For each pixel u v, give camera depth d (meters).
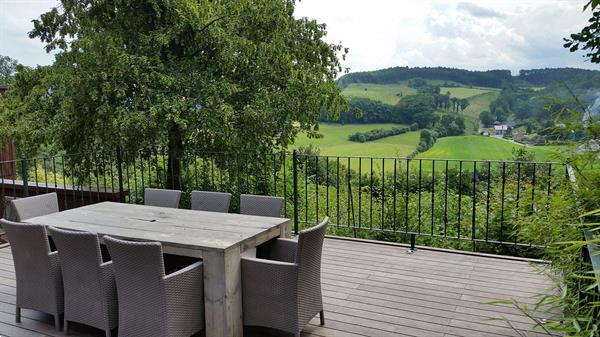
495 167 4.95
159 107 5.35
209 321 2.68
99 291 2.71
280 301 2.66
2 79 11.42
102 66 5.52
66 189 5.95
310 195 6.49
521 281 3.67
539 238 2.60
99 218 3.43
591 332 1.42
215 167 6.19
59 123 5.93
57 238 2.77
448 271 3.94
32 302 3.02
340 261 4.23
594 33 2.59
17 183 6.34
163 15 5.99
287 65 6.11
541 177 3.46
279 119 6.50
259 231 2.99
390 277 3.81
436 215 5.32
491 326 2.90
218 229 3.05
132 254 2.44
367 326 2.93
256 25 6.23
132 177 6.73
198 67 6.16
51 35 6.05
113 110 5.57
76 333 2.94
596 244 1.63
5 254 4.63
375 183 5.88
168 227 3.12
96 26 6.08
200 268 2.65
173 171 6.34
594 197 2.09
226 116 5.47
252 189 6.25
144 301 2.50
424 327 2.90
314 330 2.88
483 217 4.89
